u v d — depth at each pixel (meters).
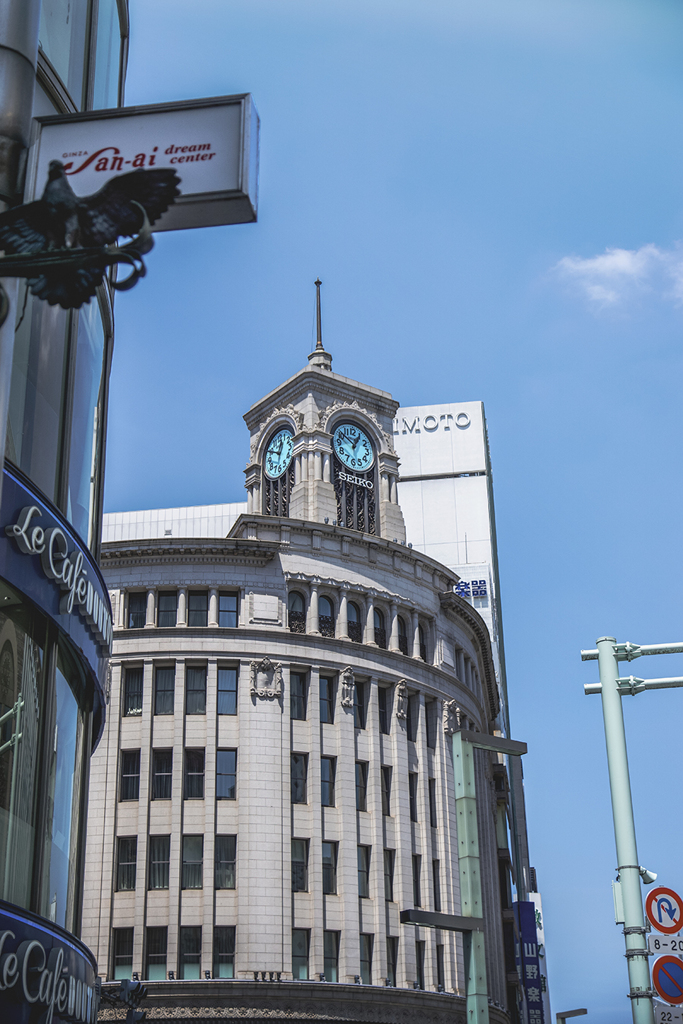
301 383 86.75
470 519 130.00
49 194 7.55
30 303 22.88
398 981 66.25
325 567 72.38
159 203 7.59
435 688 75.50
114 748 65.19
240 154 10.88
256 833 64.19
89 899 61.88
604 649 25.28
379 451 87.19
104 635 24.64
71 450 24.67
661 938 22.56
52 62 24.67
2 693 19.81
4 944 18.00
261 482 88.12
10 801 19.89
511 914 88.31
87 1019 22.80
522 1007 88.62
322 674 70.00
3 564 19.58
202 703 67.00
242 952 61.53
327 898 65.31
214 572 69.56
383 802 69.94
